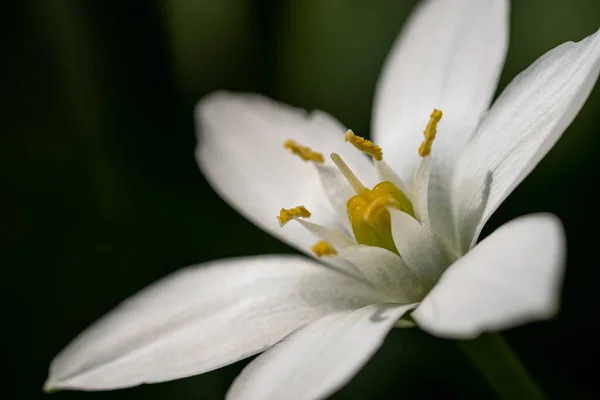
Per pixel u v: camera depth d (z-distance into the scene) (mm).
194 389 126
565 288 124
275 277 116
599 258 124
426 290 112
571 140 126
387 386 124
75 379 111
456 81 121
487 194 111
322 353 104
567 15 128
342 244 114
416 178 114
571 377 122
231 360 111
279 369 105
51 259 130
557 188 126
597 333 123
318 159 117
